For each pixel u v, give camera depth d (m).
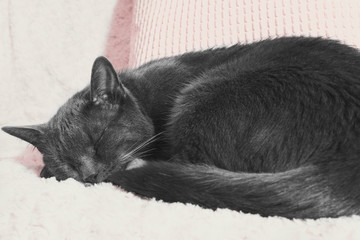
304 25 0.79
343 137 0.48
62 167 0.60
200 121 0.57
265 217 0.44
